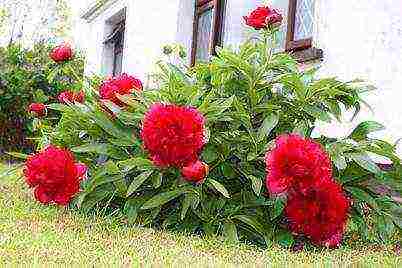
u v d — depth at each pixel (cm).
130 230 279
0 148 933
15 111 933
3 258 201
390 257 246
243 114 310
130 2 962
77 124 359
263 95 330
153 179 307
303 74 336
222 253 243
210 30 713
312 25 534
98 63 1161
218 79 332
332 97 331
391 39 439
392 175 311
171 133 275
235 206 302
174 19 765
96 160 366
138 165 300
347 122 418
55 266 193
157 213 306
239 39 617
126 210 308
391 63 437
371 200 302
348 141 310
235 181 312
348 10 468
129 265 199
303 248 274
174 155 276
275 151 264
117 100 342
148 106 327
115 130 332
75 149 332
